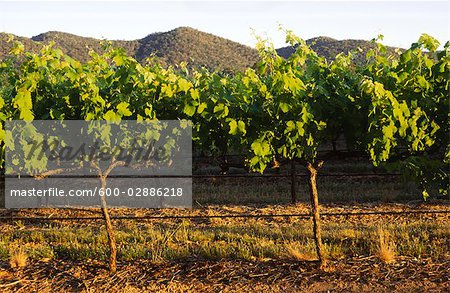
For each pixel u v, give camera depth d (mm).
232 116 6875
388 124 6676
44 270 7859
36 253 8609
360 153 7465
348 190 14883
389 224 10562
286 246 8539
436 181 7707
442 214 11438
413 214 11508
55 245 9359
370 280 7195
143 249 8695
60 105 7203
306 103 6754
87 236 9773
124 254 8438
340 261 7961
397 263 7844
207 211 12445
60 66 7293
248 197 14070
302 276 7367
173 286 7141
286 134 6906
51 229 10523
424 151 7781
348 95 6848
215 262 8023
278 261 8008
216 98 6848
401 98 7098
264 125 6957
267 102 6859
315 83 7066
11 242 9758
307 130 6918
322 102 6906
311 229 10008
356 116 6941
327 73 7254
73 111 7219
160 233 9961
